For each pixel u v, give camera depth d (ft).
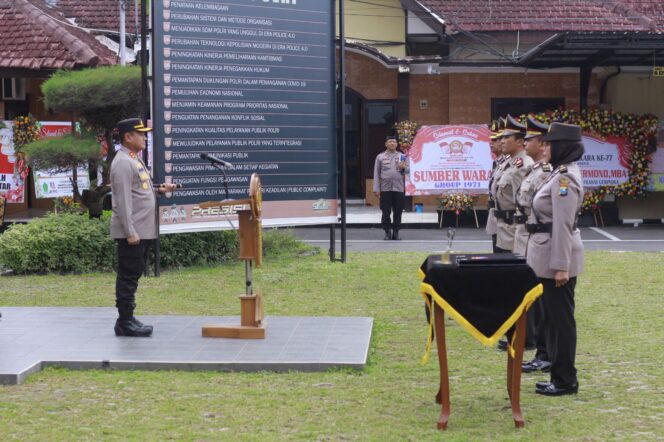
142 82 43.34
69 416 21.86
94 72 49.65
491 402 23.13
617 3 77.05
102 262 45.34
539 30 73.97
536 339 27.27
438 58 73.82
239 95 44.19
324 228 68.85
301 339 29.30
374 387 24.53
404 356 28.27
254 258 29.50
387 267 46.32
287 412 22.24
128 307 29.71
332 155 47.06
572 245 23.21
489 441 20.02
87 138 50.39
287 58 45.47
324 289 40.32
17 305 36.68
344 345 28.43
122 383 24.84
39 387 24.41
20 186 65.98
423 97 76.59
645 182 69.77
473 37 73.10
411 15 74.90
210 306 36.37
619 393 23.73
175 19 42.50
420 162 69.31
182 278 42.86
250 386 24.59
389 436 20.40
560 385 23.63
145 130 30.04
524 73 75.56
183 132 42.70
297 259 49.55
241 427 21.08
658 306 35.88
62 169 56.95
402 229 69.00
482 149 69.21
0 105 72.13
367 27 77.56
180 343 28.73
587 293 38.86
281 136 45.47
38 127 65.82
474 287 20.88
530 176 27.86
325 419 21.68
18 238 44.55
